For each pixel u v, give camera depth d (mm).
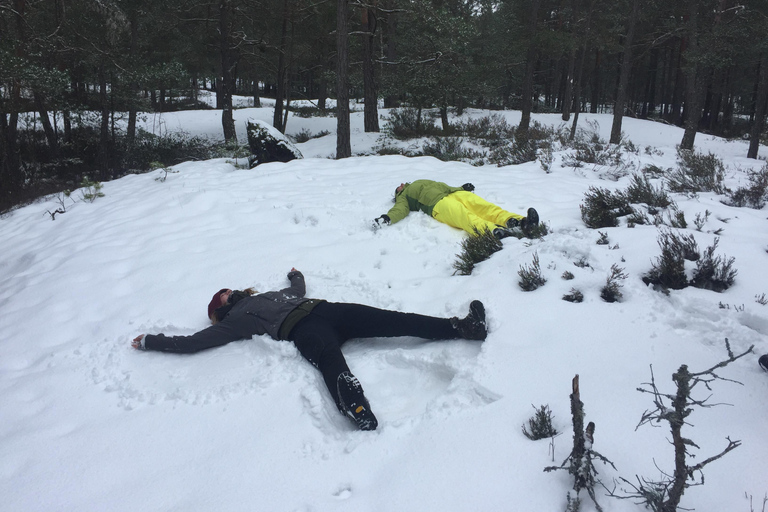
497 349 3176
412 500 2191
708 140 20453
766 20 15969
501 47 20953
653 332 3080
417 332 3449
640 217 4949
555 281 3822
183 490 2426
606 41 22766
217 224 6246
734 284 3461
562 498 2066
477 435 2500
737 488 1979
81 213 7777
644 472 2125
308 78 36375
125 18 13617
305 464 2525
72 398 3295
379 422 2895
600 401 2580
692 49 17016
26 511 2381
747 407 2406
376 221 5672
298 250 5285
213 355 3711
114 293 4770
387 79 18344
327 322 3525
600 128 22469
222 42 17156
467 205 5664
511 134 15586
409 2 15102
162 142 16297
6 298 5082
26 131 16328
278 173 8812
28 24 12289
